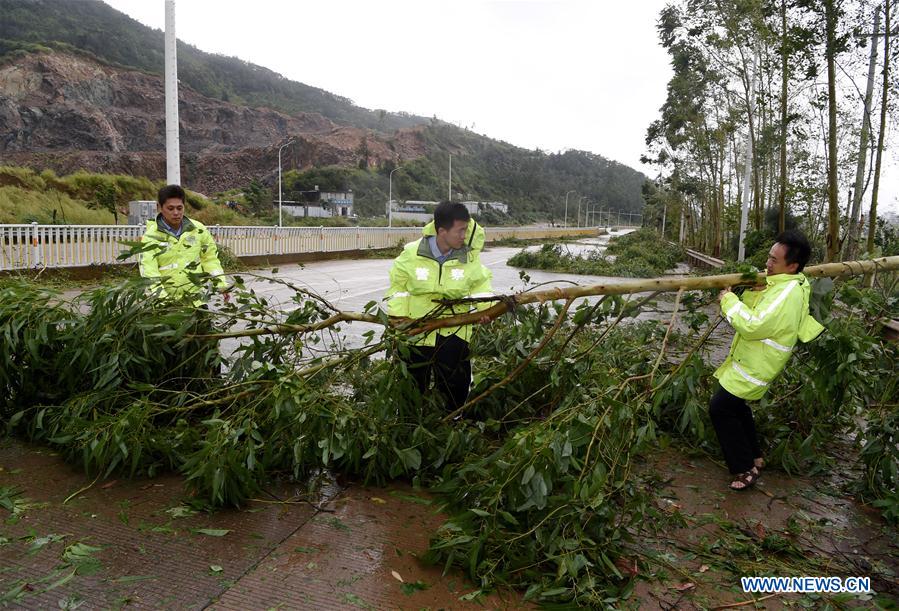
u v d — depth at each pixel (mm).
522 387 4598
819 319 3928
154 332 4043
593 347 4406
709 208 40844
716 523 3494
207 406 4246
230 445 3320
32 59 100312
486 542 2867
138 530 3047
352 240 28047
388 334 3842
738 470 3992
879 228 14766
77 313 4316
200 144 121250
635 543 3191
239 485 3379
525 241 58312
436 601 2635
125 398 4059
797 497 3932
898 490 3578
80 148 95938
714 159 34125
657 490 3906
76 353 3932
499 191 131125
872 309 4445
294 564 2824
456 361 4020
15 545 2850
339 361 4062
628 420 3262
